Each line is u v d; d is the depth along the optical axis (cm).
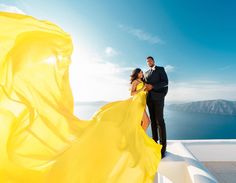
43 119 149
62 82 164
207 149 432
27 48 156
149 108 378
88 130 154
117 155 147
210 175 210
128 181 142
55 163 138
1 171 137
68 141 148
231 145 450
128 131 167
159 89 362
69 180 136
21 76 150
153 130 382
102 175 139
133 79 360
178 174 308
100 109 178
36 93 152
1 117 141
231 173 346
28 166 138
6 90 145
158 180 309
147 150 177
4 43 151
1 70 146
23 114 145
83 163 140
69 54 170
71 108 164
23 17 158
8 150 138
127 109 180
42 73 157
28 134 142
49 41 164
